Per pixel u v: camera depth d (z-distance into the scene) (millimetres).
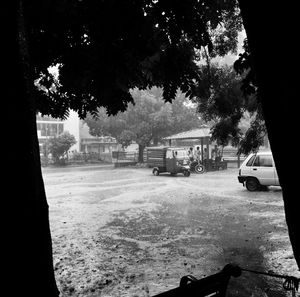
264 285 5219
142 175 26453
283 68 1454
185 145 41688
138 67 4480
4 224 1396
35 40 3730
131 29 3799
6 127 1408
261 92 1587
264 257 6645
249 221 9977
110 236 8711
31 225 1471
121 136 36219
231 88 6863
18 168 1429
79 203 14164
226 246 7504
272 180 15703
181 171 24641
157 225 9852
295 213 1531
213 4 4602
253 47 1590
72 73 3984
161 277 5750
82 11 3646
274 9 1462
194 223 9969
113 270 6160
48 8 3551
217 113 7531
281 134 1495
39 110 4805
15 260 1413
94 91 4465
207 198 14617
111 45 3900
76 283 5574
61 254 7211
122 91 4445
